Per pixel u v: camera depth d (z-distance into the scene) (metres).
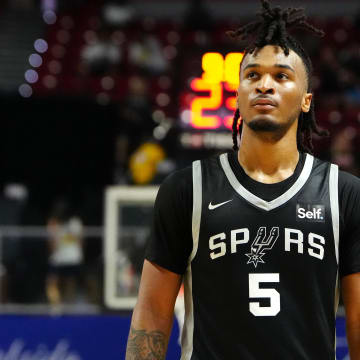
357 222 3.58
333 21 23.05
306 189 3.60
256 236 3.51
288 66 3.56
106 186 16.56
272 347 3.41
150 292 3.67
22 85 20.41
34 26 23.67
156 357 3.62
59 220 13.21
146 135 15.92
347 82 19.20
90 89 20.12
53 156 16.66
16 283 11.12
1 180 16.52
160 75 20.38
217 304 3.49
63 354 10.56
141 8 26.31
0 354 10.53
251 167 3.67
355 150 17.80
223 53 16.56
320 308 3.47
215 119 15.83
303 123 3.93
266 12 3.67
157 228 3.69
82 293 11.16
